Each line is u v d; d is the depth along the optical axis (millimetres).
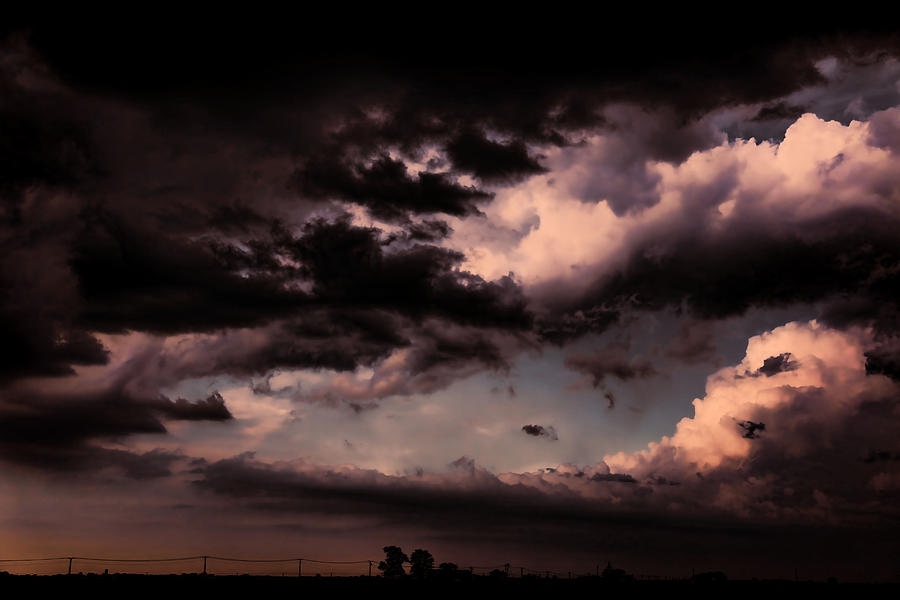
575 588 129250
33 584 105375
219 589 108062
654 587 135750
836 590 138500
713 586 139500
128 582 112938
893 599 129250
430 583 130750
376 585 123500
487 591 120125
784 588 138750
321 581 129750
